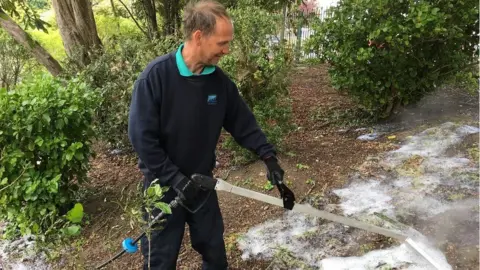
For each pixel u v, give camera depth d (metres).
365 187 3.55
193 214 2.27
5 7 6.13
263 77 4.33
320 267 2.72
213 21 1.82
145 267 2.34
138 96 1.94
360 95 4.96
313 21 5.22
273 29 4.38
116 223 3.49
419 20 4.07
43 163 3.32
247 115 2.22
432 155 3.90
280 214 3.34
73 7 6.61
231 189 2.01
